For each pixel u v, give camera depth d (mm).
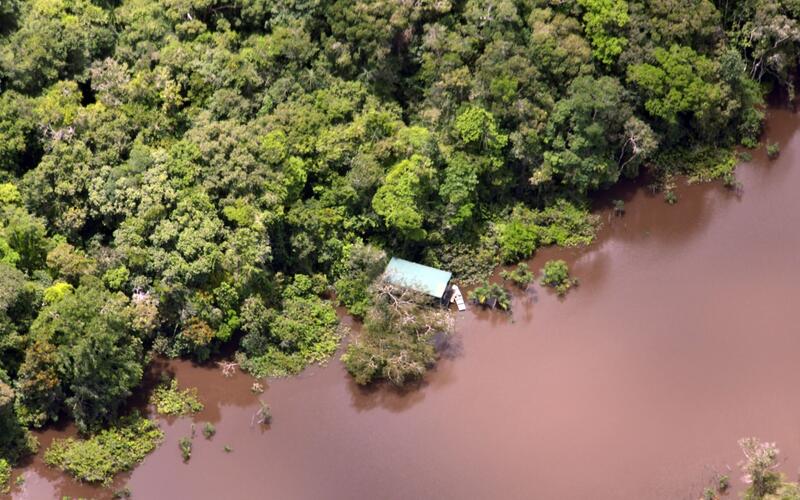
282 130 98812
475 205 102938
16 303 87375
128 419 88812
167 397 91188
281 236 97438
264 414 90125
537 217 105125
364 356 91938
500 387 92750
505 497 84500
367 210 99500
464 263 100875
